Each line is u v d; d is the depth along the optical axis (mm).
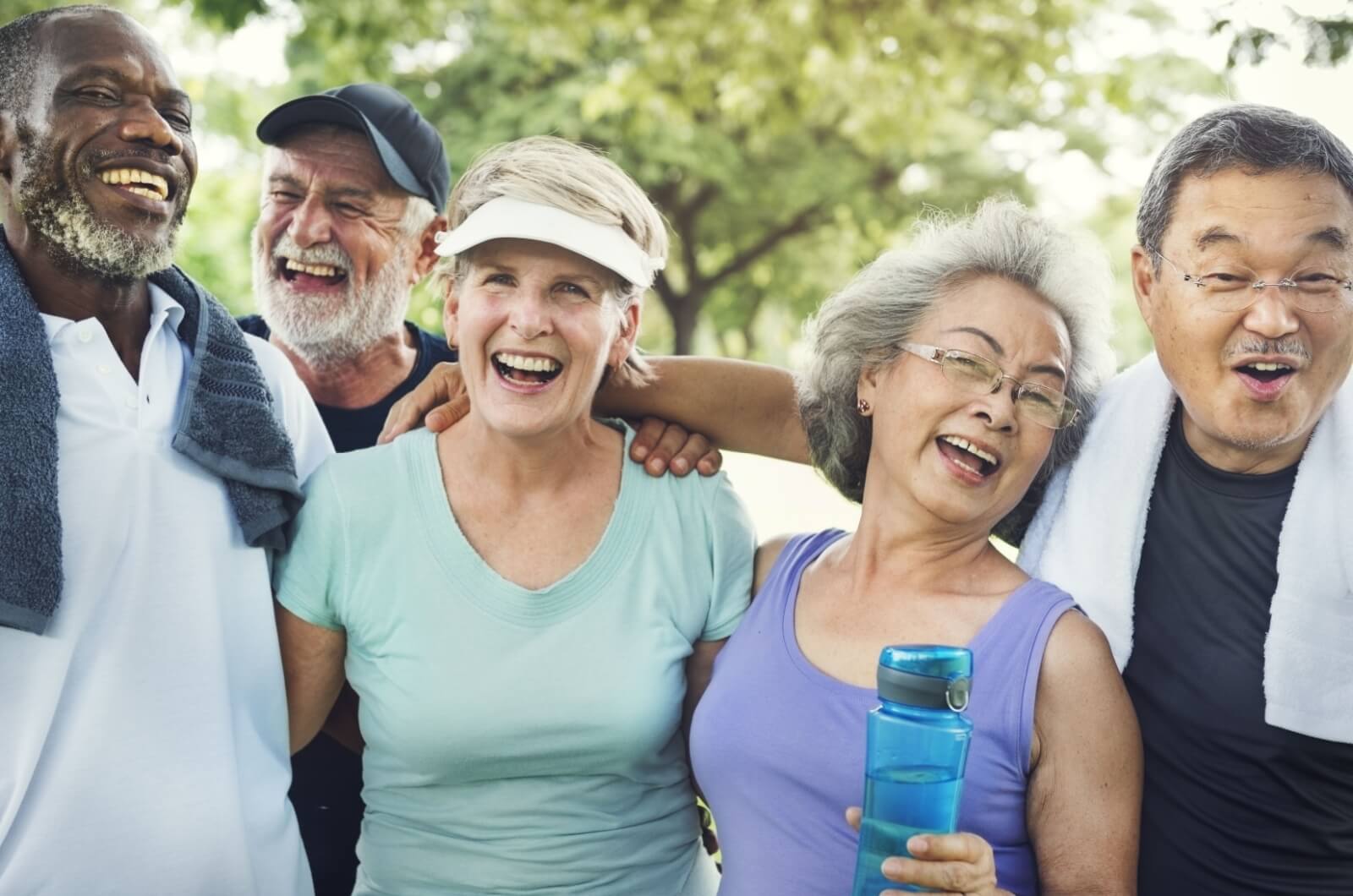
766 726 1891
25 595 1689
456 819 1990
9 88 1816
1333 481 1887
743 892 1896
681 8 9375
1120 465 2041
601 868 1996
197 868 1822
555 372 1977
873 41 9125
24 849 1722
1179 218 1866
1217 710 1929
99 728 1768
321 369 2832
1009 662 1798
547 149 1996
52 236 1826
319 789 2381
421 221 2941
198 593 1872
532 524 2039
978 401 1845
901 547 1946
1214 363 1851
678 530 2070
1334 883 1924
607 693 1951
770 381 2275
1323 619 1864
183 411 1908
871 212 13281
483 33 11812
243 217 10508
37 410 1751
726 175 12305
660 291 14141
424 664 1955
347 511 2014
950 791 1519
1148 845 2000
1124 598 1998
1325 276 1800
